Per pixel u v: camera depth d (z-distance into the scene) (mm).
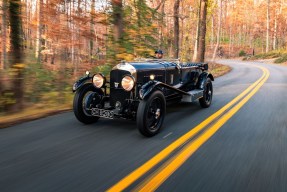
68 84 10500
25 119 6141
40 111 6914
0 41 10141
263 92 11055
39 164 3859
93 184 3307
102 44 13547
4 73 6922
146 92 5055
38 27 15469
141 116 4984
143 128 5012
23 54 7195
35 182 3342
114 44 11242
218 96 10070
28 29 15898
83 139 4957
